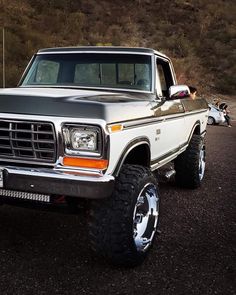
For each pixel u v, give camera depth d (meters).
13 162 3.44
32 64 5.28
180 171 6.46
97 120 3.20
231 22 38.88
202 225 4.93
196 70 32.16
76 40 29.44
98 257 3.75
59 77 5.04
